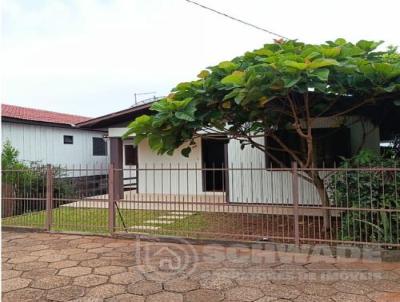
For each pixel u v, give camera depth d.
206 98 5.34
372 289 3.56
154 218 7.52
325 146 8.82
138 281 3.94
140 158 12.81
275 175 9.12
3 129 11.38
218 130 6.55
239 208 8.25
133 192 12.50
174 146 5.90
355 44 5.23
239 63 5.41
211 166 12.13
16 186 7.86
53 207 7.01
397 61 5.08
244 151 9.60
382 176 4.73
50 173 6.95
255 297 3.44
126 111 10.99
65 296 3.55
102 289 3.72
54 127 13.45
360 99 5.71
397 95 5.12
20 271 4.33
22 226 6.85
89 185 10.81
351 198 5.05
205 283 3.84
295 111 5.55
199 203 5.88
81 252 5.18
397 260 4.48
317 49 4.69
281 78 4.40
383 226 4.77
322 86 4.36
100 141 16.12
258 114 5.70
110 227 6.17
